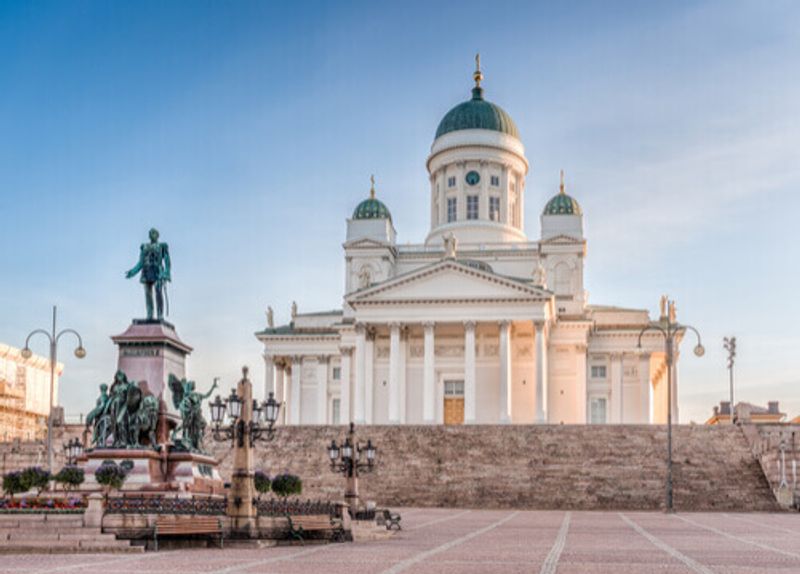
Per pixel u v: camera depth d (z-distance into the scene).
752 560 28.42
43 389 122.19
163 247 39.31
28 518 31.59
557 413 106.38
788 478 67.44
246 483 33.25
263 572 23.92
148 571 23.88
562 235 113.69
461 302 100.25
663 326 109.12
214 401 33.41
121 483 35.34
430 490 71.88
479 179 121.56
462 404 104.06
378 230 116.06
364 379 100.94
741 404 89.00
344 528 36.12
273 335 117.69
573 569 25.30
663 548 33.03
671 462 67.31
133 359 37.97
